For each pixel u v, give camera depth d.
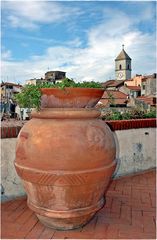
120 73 98.88
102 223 3.96
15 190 4.88
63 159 3.28
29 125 3.68
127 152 6.35
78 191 3.40
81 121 3.53
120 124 6.14
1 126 4.77
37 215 3.88
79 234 3.66
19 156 3.59
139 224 3.95
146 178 6.18
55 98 3.60
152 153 6.91
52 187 3.36
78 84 3.82
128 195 5.09
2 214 4.24
